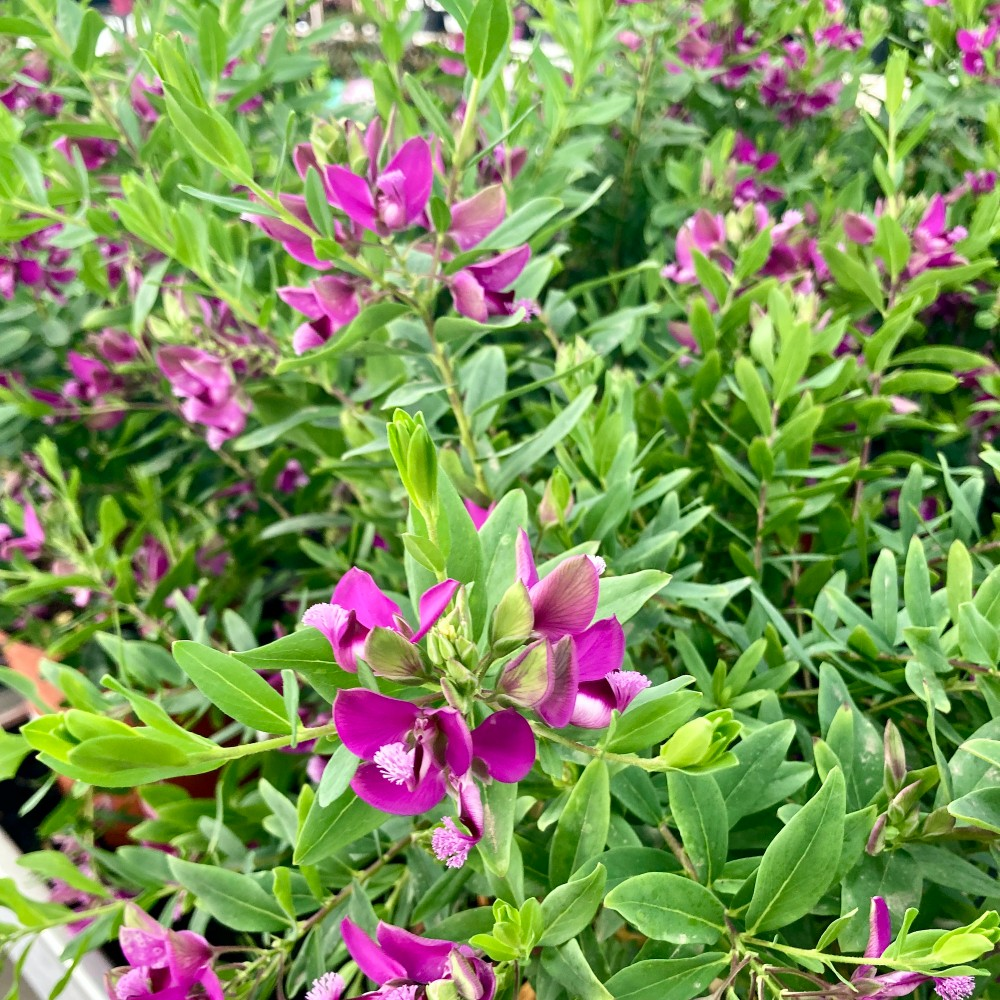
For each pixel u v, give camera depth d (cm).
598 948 20
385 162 24
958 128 45
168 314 34
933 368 39
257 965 21
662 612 24
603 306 48
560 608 16
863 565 28
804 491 26
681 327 36
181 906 27
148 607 36
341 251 22
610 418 26
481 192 24
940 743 24
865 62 54
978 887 18
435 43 47
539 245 33
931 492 36
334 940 23
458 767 16
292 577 43
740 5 52
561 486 24
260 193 21
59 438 44
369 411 36
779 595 30
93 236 32
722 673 23
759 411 27
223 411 34
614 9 38
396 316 24
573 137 44
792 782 19
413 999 16
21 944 28
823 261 36
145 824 29
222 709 16
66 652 34
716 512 31
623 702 16
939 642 20
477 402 29
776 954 19
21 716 41
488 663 16
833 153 52
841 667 24
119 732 16
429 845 22
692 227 36
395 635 15
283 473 45
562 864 18
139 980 20
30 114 45
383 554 32
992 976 19
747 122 56
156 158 39
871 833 18
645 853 19
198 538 42
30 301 42
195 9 37
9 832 37
